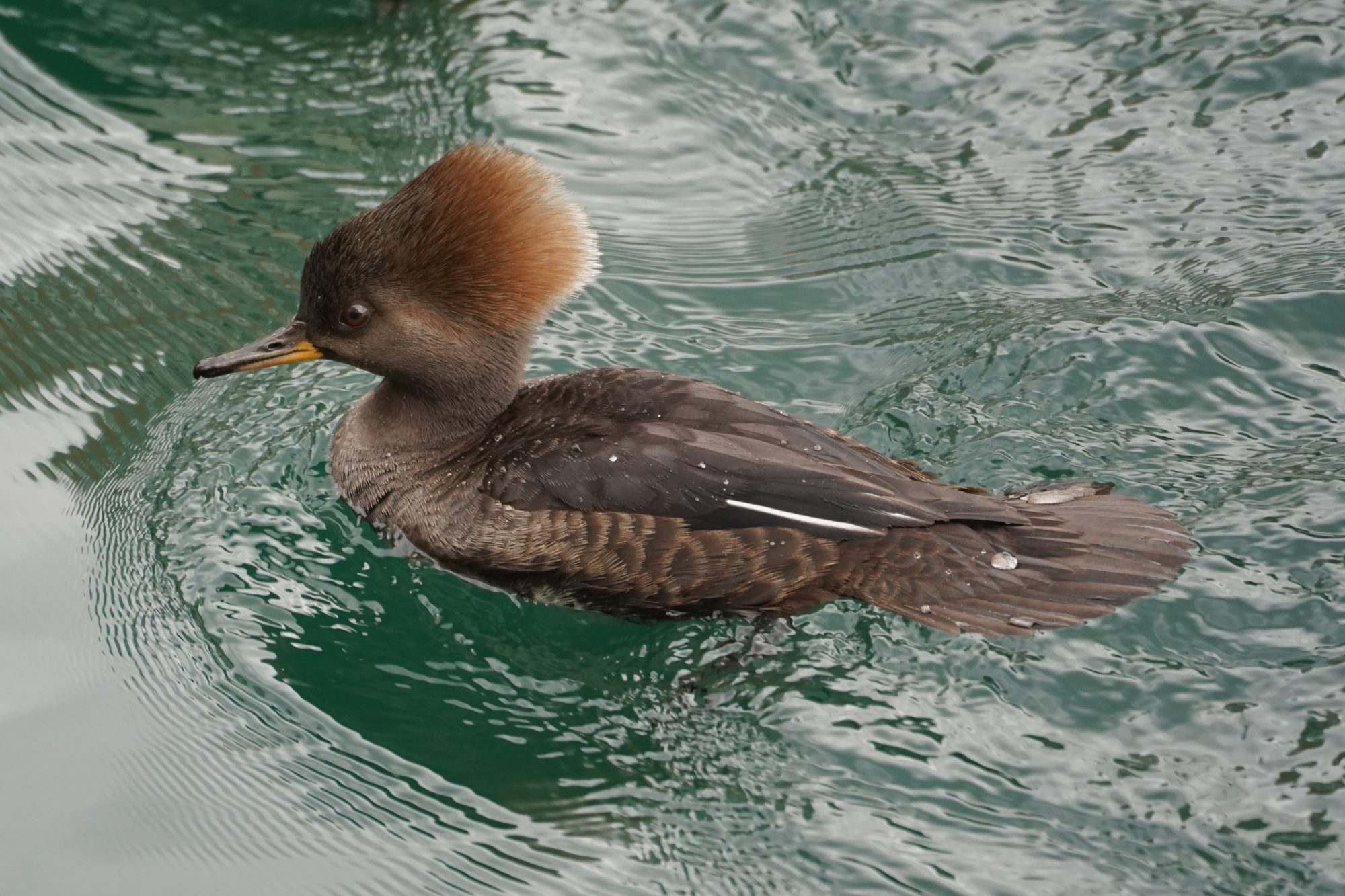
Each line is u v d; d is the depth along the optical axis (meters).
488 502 10.07
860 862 8.38
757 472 9.61
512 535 9.91
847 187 14.81
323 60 16.16
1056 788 8.67
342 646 10.25
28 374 12.49
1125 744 8.86
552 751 9.37
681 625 10.00
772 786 8.93
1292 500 10.44
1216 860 8.12
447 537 10.25
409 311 10.27
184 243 13.87
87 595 10.57
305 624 10.41
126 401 12.35
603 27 16.73
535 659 10.12
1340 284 12.64
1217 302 12.61
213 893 8.44
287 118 15.36
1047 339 12.38
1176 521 9.98
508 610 10.41
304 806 9.02
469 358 10.45
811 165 15.11
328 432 12.16
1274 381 11.77
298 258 13.70
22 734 9.44
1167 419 11.52
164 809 8.98
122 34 16.27
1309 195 13.93
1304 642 9.31
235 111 15.43
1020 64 15.93
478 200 10.05
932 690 9.35
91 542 11.02
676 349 12.91
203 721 9.64
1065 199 14.33
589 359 12.76
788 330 13.14
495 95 15.76
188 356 12.76
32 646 10.11
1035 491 10.42
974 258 13.74
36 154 14.78
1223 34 15.83
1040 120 15.27
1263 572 9.76
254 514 11.29
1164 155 14.64
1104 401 11.76
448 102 15.62
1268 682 9.09
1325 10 15.91
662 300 13.52
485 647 10.24
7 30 16.19
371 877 8.52
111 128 15.14
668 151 15.24
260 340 10.66
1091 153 14.80
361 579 10.73
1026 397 11.90
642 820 8.80
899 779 8.84
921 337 12.86
